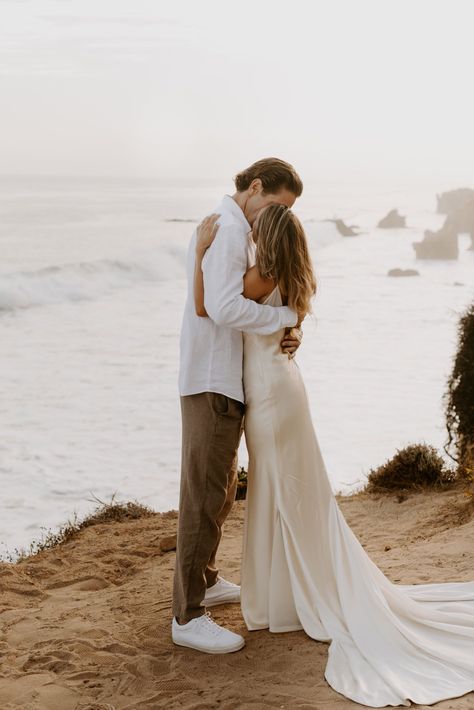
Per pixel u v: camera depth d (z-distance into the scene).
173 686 3.60
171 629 4.25
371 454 12.66
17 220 73.12
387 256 64.50
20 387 17.73
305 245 3.78
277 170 3.78
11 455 12.56
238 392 3.81
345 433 13.96
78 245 55.50
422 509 7.09
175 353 22.25
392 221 106.69
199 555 3.91
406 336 25.14
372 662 3.57
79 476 11.55
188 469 3.83
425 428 14.25
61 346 22.95
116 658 3.96
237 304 3.59
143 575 5.57
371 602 3.79
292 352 3.89
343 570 3.88
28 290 31.81
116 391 17.50
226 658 3.82
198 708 3.38
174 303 32.78
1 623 4.69
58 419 15.05
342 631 3.80
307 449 3.93
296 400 3.87
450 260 61.56
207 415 3.77
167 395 17.20
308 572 3.91
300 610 3.92
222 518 4.11
